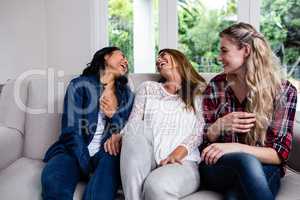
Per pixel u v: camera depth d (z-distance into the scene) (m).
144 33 2.30
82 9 2.28
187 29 2.15
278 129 1.24
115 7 2.33
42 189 1.19
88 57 2.31
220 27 2.11
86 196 1.15
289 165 1.44
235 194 1.07
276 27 2.02
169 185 1.08
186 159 1.30
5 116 1.63
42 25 2.44
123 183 1.17
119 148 1.33
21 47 2.51
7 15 2.50
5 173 1.38
